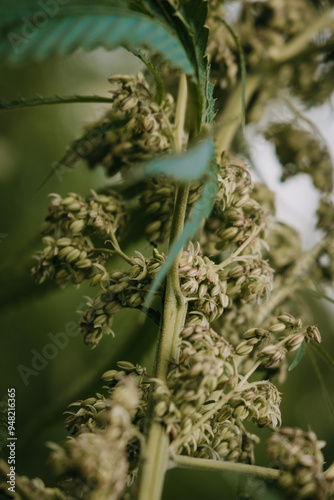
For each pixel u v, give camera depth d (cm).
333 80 32
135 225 28
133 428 21
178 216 23
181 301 23
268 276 25
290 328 24
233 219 25
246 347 24
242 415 23
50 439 29
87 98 24
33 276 26
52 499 22
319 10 31
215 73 29
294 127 31
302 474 22
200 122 22
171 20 21
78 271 25
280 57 30
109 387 24
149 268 24
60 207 26
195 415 22
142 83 25
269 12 31
